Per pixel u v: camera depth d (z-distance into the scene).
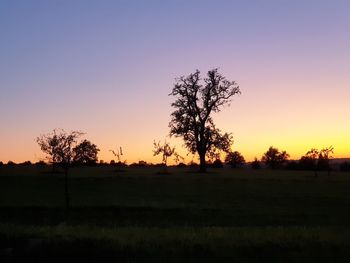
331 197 49.47
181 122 96.50
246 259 17.36
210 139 95.88
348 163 129.88
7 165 120.19
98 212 37.09
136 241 19.08
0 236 20.52
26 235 20.58
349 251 18.03
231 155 153.75
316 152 107.56
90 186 61.94
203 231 22.22
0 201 43.66
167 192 55.06
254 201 45.91
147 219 33.88
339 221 32.22
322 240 19.34
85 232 21.39
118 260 17.56
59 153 41.75
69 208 38.53
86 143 43.25
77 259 17.83
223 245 18.56
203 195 51.66
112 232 21.50
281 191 56.34
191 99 96.44
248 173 95.06
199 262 17.09
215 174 88.25
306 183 68.31
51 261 17.77
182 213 36.53
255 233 21.12
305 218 33.81
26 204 40.91
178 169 120.62
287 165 133.00
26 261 17.78
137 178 73.19
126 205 40.25
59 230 21.94
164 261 17.17
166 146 100.06
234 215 35.44
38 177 72.38
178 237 19.94
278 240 19.27
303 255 17.70
